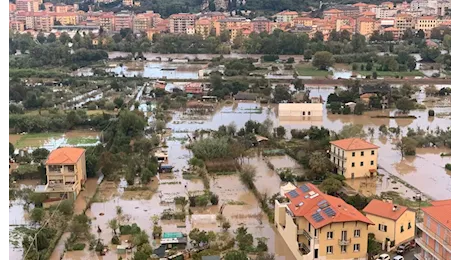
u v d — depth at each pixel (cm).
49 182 14025
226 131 19825
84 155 15350
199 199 13362
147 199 13925
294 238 10512
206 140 17250
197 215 12550
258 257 10112
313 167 15262
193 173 15962
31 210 12850
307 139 19275
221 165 16400
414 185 14925
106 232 11788
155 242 11162
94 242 11100
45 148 18350
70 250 10869
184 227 11994
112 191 14538
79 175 14538
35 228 11956
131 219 12531
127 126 19550
